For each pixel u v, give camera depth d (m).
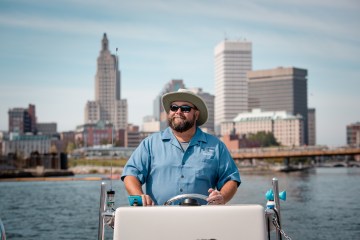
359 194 43.47
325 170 160.50
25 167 156.50
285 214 27.00
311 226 21.72
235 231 3.41
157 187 4.26
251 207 3.43
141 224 3.41
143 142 4.41
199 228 3.40
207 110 4.39
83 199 46.88
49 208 36.88
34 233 22.44
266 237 3.44
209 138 4.44
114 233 3.43
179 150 4.32
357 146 103.62
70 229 23.41
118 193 39.28
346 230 20.52
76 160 174.38
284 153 108.88
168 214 3.41
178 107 4.35
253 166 172.50
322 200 37.06
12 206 39.66
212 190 3.97
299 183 67.50
